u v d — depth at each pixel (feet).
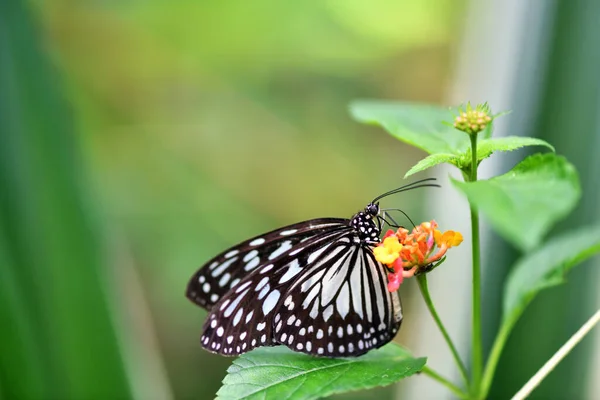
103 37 3.09
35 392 2.08
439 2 3.08
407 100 3.33
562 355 1.79
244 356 1.82
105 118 3.13
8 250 2.08
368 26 3.16
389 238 1.78
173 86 3.25
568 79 2.07
